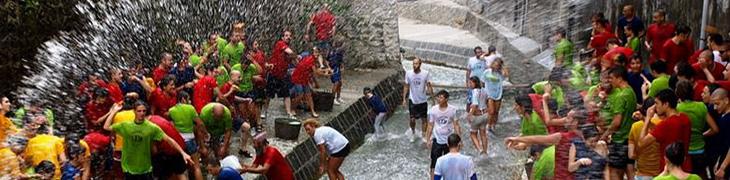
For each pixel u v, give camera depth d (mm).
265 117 17000
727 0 16281
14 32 15898
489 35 27453
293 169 15031
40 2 16281
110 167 12297
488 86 17469
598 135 11289
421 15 30922
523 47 24672
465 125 18844
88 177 11562
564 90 13328
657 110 10758
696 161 10766
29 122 11609
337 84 18516
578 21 23500
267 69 16828
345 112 17969
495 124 17812
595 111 11570
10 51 15797
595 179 10648
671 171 9352
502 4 27641
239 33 16031
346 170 16094
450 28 29812
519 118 18672
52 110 13969
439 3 30844
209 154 13773
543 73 22000
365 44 22547
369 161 16656
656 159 10859
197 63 15297
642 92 13312
